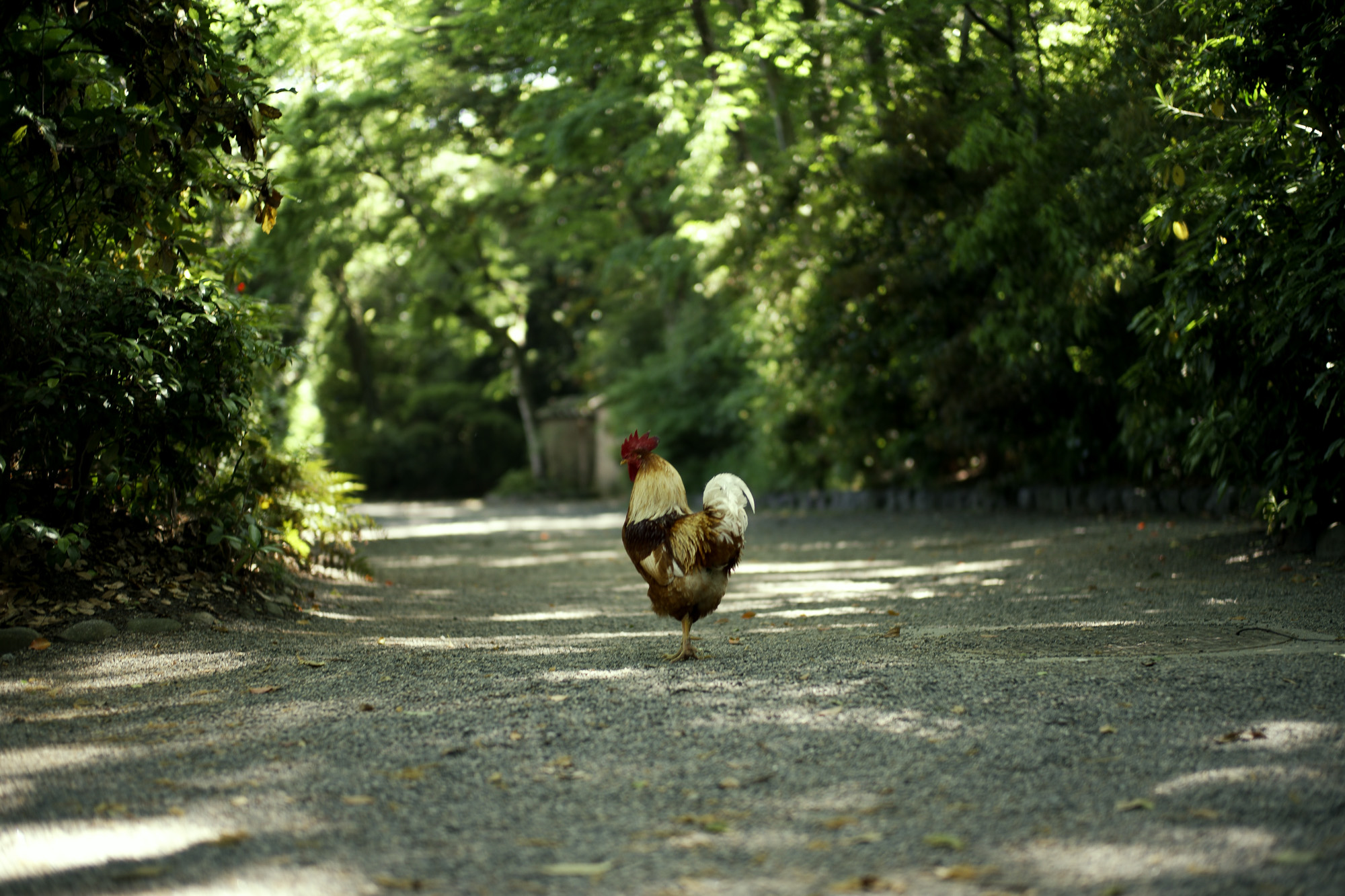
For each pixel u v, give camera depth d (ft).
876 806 10.30
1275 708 13.46
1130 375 30.78
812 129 53.98
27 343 18.84
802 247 52.39
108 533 22.34
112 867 9.21
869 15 39.78
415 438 133.90
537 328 141.59
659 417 94.89
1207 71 24.49
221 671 17.56
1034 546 37.83
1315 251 22.74
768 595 28.76
